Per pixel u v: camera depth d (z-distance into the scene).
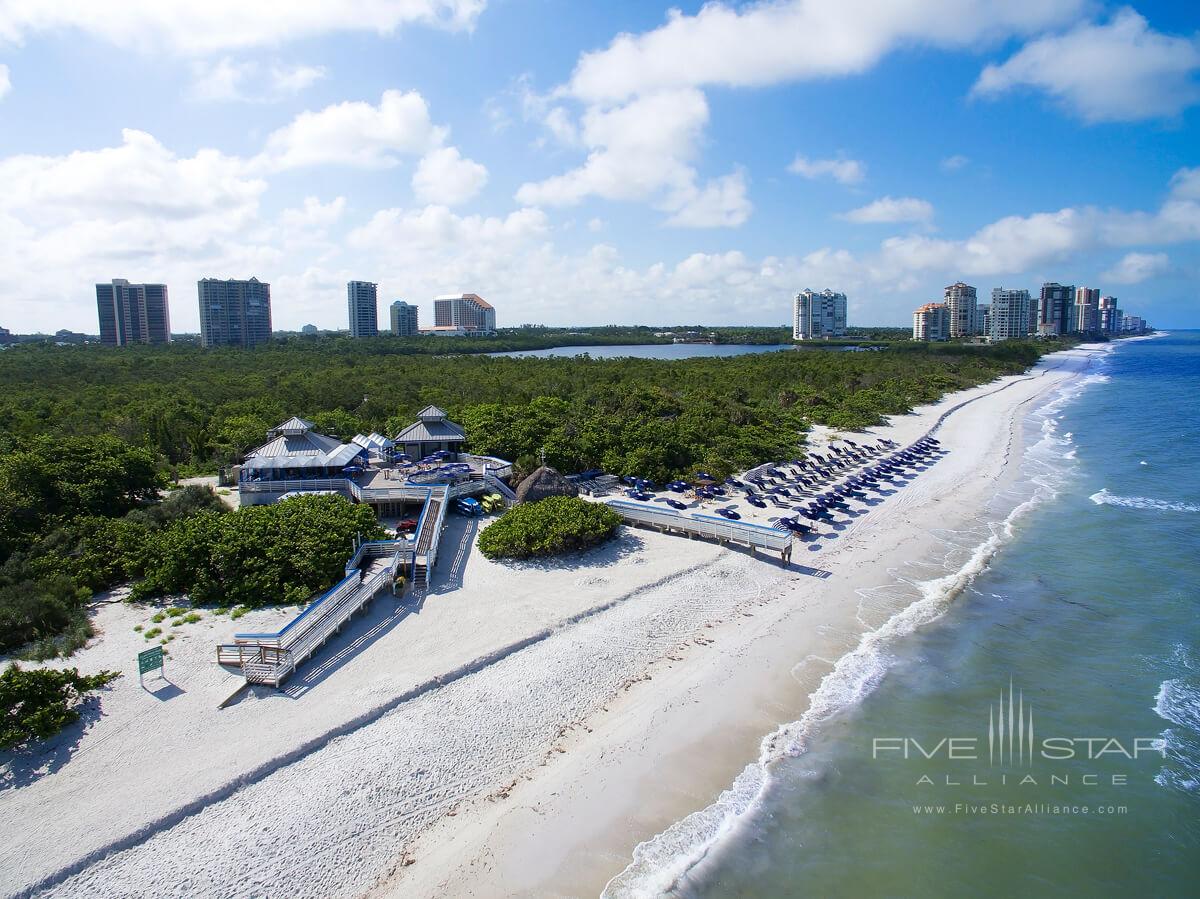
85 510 41.44
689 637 31.61
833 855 19.81
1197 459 68.31
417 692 26.39
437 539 40.09
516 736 24.50
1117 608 34.56
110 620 31.66
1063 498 53.97
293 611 32.28
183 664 27.78
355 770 22.47
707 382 100.94
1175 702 26.80
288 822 20.36
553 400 69.62
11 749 22.78
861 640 31.47
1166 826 20.89
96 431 62.59
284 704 25.44
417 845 19.91
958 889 18.75
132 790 21.16
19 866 18.52
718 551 41.19
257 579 33.34
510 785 22.30
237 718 24.59
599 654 29.69
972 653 30.38
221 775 21.77
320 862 19.17
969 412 100.00
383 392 85.94
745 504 50.75
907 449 69.56
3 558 35.62
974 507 51.56
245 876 18.64
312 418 71.44
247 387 88.38
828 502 50.47
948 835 20.56
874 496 54.16
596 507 43.19
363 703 25.45
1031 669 29.14
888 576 38.53
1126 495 54.81
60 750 22.83
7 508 37.97
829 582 37.66
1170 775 22.92
